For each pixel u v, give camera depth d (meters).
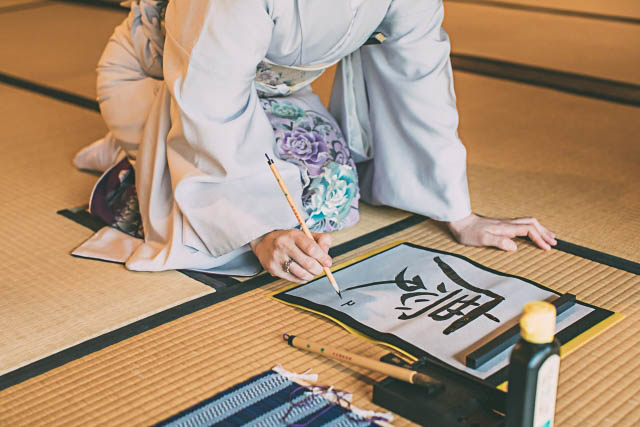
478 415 1.23
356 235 1.98
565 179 2.33
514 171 2.40
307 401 1.31
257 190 1.66
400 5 1.75
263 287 1.72
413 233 1.98
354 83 2.01
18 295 1.73
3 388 1.40
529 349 1.06
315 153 1.91
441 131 1.87
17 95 3.37
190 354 1.48
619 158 2.49
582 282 1.71
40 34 4.61
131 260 1.80
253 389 1.35
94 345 1.52
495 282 1.66
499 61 3.74
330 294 1.65
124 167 2.10
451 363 1.38
